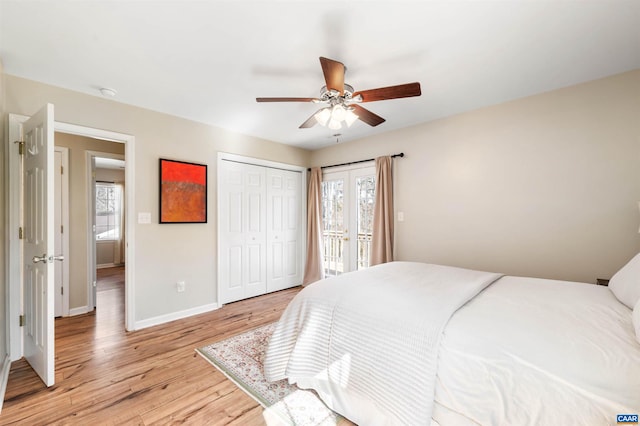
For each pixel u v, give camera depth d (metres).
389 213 3.65
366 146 4.02
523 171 2.71
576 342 1.09
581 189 2.42
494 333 1.20
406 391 1.27
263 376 2.00
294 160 4.59
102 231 6.43
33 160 2.08
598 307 1.43
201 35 1.79
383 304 1.56
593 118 2.37
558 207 2.53
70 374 2.02
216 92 2.60
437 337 1.25
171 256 3.14
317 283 2.06
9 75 2.24
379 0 1.47
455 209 3.16
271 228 4.29
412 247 3.52
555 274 2.54
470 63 2.11
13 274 2.23
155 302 3.01
